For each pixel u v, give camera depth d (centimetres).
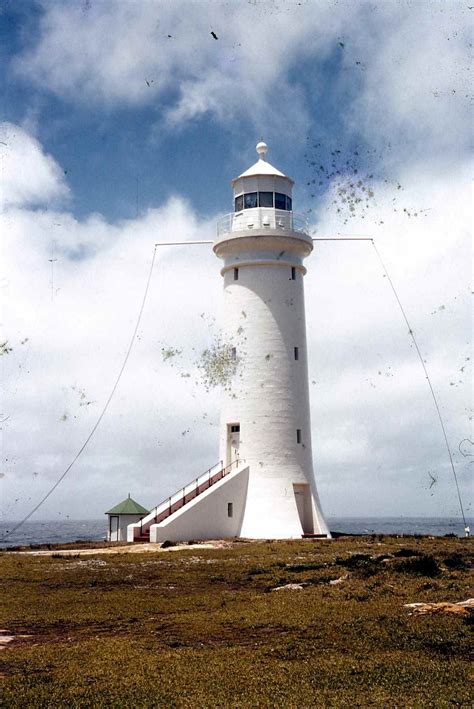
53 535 11594
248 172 4988
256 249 4822
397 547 3644
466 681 1312
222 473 4681
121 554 3425
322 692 1252
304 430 4781
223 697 1230
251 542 4069
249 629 1705
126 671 1372
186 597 2183
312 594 2150
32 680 1328
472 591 2147
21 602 2106
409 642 1553
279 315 4788
